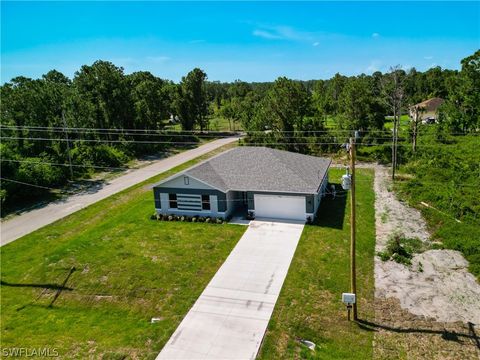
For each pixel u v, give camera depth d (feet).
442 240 71.20
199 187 84.17
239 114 220.02
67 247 73.72
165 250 71.15
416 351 44.19
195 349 46.47
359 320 49.96
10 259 71.41
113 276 63.10
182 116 204.33
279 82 145.79
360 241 71.87
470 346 44.52
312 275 61.05
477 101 172.55
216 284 59.72
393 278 59.21
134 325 51.90
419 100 316.81
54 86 144.36
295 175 85.71
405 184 103.09
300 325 49.60
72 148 142.31
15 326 52.65
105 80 157.38
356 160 138.51
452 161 120.37
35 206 100.83
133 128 171.12
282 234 76.18
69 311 55.77
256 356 44.83
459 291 55.16
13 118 129.39
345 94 144.05
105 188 114.52
